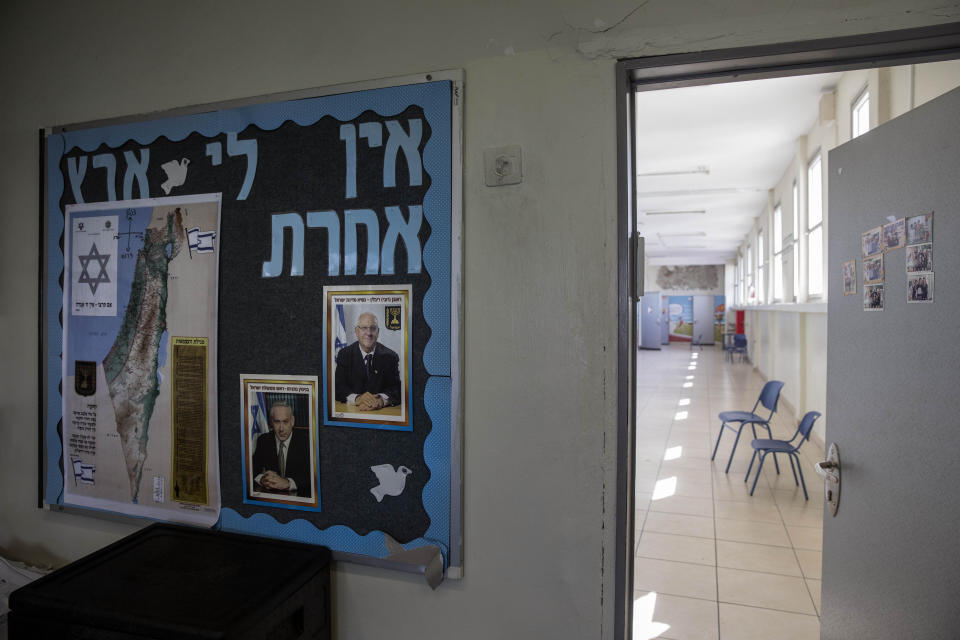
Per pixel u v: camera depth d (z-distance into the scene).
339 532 1.67
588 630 1.48
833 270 1.87
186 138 1.85
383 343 1.62
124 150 1.94
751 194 9.16
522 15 1.51
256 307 1.77
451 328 1.55
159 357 1.89
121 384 1.94
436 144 1.57
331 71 1.70
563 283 1.49
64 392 2.03
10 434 2.13
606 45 1.44
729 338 17.06
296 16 1.74
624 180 1.44
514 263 1.52
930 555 1.41
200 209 1.83
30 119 2.10
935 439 1.39
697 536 3.37
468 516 1.57
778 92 5.03
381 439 1.63
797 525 3.53
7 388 2.14
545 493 1.51
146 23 1.93
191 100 1.87
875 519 1.62
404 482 1.61
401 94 1.60
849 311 1.77
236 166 1.79
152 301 1.90
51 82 2.07
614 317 1.45
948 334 1.36
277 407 1.74
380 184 1.62
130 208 1.93
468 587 1.58
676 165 7.34
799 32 1.31
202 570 1.49
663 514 3.74
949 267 1.36
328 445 1.69
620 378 1.46
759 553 3.13
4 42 2.14
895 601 1.53
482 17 1.54
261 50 1.78
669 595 2.68
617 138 1.44
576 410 1.48
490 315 1.54
